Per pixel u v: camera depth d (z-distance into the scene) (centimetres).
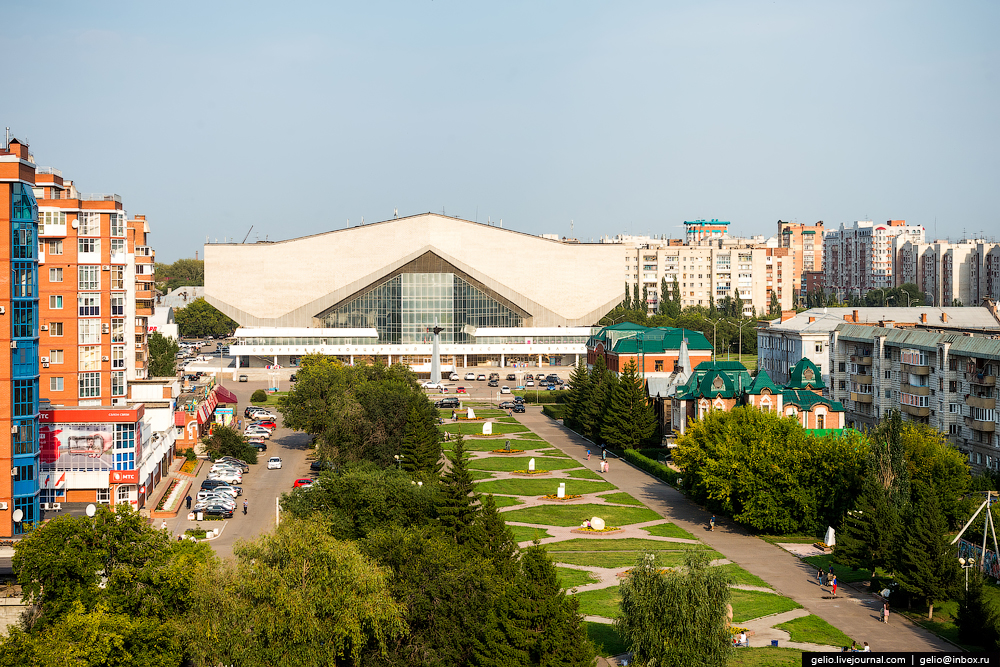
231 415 18588
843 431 15050
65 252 15162
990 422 14112
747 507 11794
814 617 9062
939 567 9062
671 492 14338
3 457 10219
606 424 17312
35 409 10494
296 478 14988
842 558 9881
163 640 7012
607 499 13838
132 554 7875
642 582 7462
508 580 8050
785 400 15725
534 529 12138
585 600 9494
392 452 14762
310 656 6844
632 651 7519
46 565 7556
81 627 6838
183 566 7556
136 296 18438
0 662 6475
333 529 9625
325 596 7019
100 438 11875
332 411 15225
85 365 15388
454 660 7406
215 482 13775
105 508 8025
